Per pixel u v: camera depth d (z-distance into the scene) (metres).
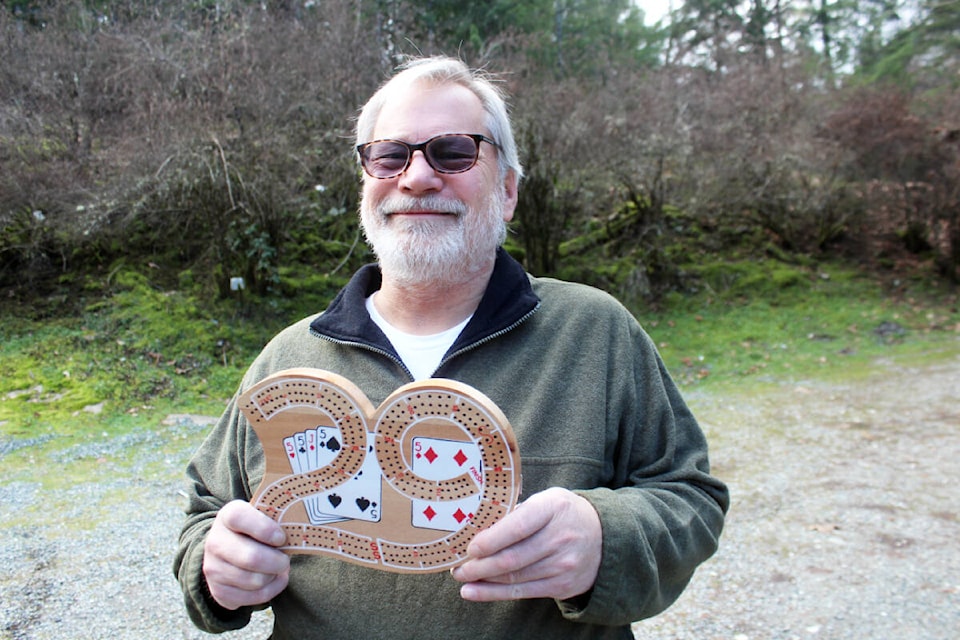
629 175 9.14
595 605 1.05
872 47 16.53
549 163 8.20
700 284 9.45
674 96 10.03
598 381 1.27
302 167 7.44
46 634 2.90
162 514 3.98
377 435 1.09
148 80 7.14
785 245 10.77
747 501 4.34
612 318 1.35
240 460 1.41
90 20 8.02
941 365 7.45
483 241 1.36
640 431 1.29
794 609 3.16
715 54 12.33
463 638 1.16
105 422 5.32
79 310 6.83
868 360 7.72
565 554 1.00
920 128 10.16
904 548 3.70
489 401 1.05
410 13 10.34
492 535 0.99
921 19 14.39
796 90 10.75
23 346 6.23
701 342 8.13
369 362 1.35
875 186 10.69
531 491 1.20
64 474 4.46
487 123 1.41
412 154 1.34
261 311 7.16
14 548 3.55
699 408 6.27
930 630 2.97
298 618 1.26
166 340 6.53
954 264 10.06
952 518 4.05
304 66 7.91
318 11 8.76
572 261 9.12
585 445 1.22
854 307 9.26
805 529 3.94
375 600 1.20
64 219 7.02
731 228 10.73
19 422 5.18
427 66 1.42
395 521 1.09
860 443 5.35
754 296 9.37
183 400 5.83
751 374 7.31
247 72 7.19
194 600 1.19
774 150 9.88
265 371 1.44
